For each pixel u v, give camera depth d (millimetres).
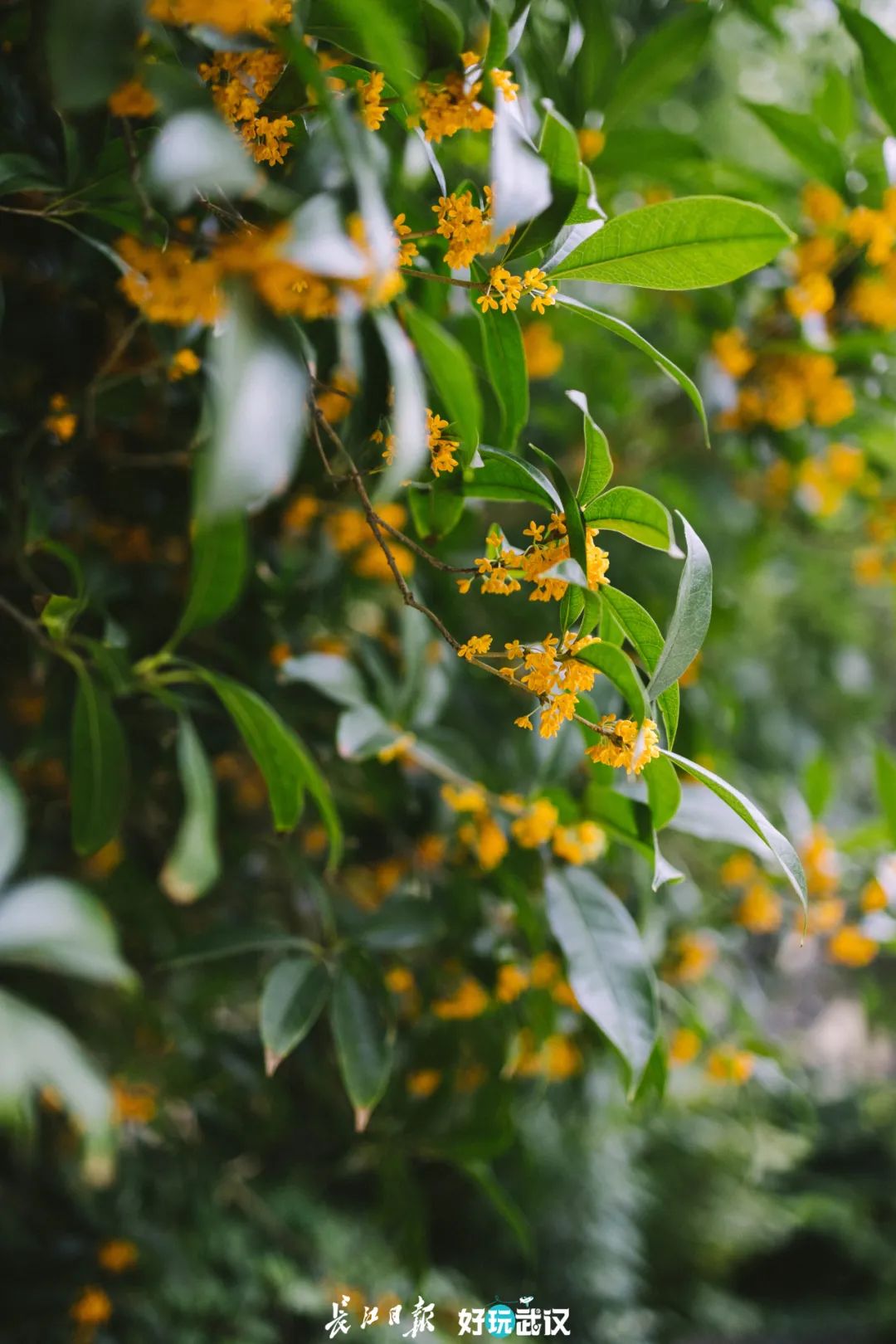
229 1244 1478
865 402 1114
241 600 1022
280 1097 1191
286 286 647
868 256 1024
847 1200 3781
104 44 608
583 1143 2418
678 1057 1125
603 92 1058
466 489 779
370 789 1027
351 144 609
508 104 709
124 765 874
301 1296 1522
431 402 783
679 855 1251
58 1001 1156
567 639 737
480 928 1021
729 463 1347
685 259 726
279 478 502
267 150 705
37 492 891
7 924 674
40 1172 1233
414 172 744
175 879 846
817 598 2492
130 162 708
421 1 701
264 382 509
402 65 688
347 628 1096
